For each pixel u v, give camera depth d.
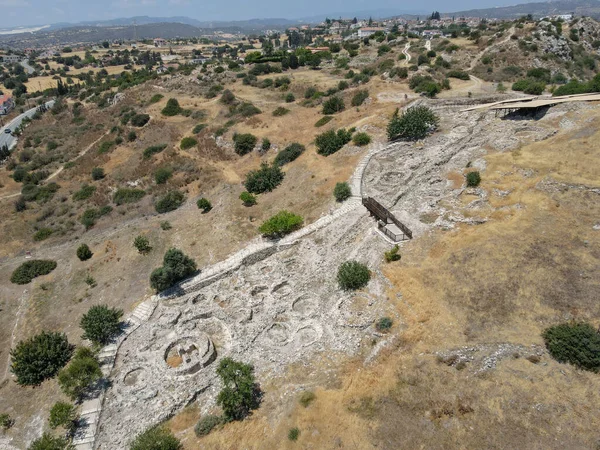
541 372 22.64
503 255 29.98
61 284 44.88
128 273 43.22
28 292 44.72
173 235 49.03
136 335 33.78
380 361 25.81
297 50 142.00
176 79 113.25
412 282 30.23
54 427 25.61
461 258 30.92
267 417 24.39
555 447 19.25
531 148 42.50
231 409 24.73
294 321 32.22
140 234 50.56
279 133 69.69
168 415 26.28
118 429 25.83
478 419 21.05
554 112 47.81
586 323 24.03
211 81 108.69
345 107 72.94
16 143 100.69
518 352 23.92
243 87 101.88
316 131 66.38
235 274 39.88
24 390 30.77
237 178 61.88
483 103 58.34
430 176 43.75
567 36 106.88
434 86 65.44
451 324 26.61
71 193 68.25
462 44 109.38
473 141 47.50
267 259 41.12
